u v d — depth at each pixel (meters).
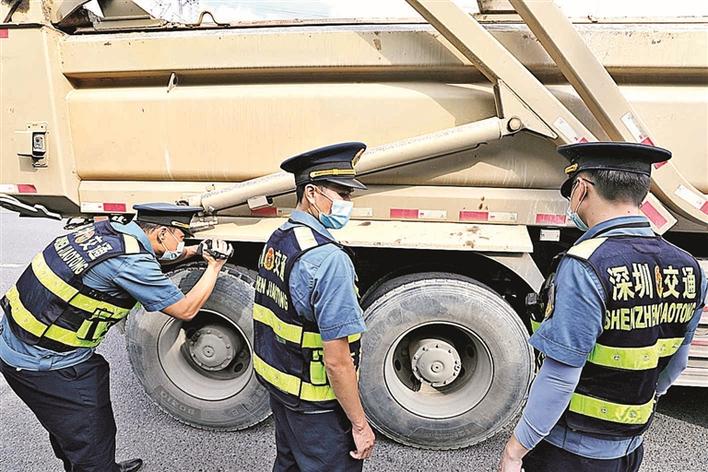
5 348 1.96
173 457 2.64
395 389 2.64
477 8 2.48
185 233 2.26
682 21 2.34
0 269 5.91
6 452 2.67
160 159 2.67
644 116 2.35
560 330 1.29
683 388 3.32
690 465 2.58
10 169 2.65
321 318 1.56
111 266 1.89
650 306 1.28
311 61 2.44
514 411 2.56
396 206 2.59
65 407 2.00
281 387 1.74
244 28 2.56
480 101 2.41
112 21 2.65
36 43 2.49
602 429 1.38
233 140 2.60
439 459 2.63
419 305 2.49
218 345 2.78
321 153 1.62
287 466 1.91
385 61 2.40
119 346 3.94
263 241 2.57
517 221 2.53
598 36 2.26
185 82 2.62
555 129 2.23
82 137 2.68
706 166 2.37
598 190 1.34
